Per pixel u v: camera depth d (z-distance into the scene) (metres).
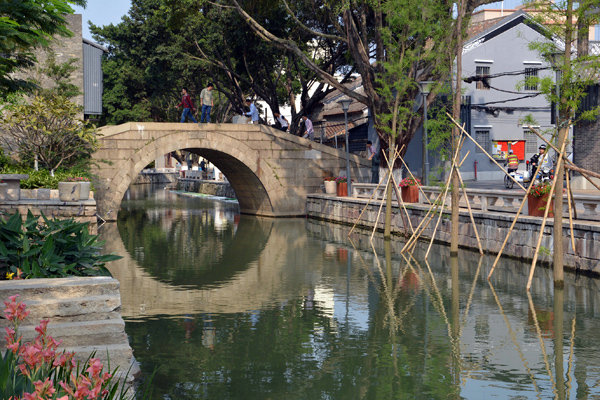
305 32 35.91
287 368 8.66
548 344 9.73
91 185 29.22
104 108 51.00
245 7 31.69
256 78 40.34
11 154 29.83
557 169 13.73
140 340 10.07
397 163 28.06
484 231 19.17
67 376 3.82
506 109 39.03
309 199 33.34
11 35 10.58
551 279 14.70
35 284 8.10
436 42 22.34
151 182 79.62
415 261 17.88
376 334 10.43
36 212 24.11
